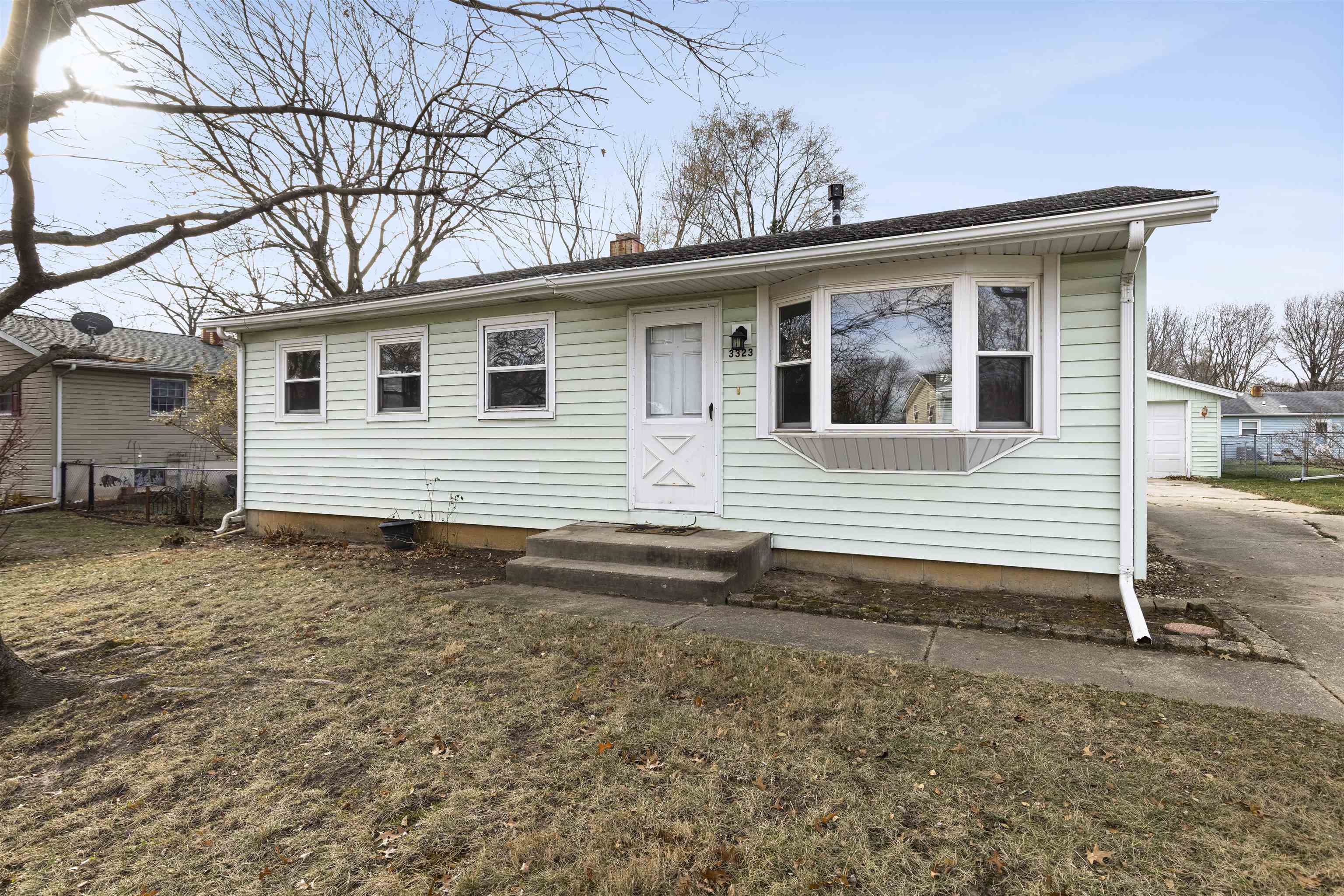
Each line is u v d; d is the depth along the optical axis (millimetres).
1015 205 6605
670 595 5605
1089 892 2027
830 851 2252
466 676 3900
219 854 2328
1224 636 4441
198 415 14750
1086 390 5332
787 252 5637
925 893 2043
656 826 2408
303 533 9508
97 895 2127
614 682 3762
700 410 7016
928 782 2666
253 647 4516
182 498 11477
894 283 5672
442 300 7793
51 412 14953
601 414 7438
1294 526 9625
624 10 4840
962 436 5441
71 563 7785
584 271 7242
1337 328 42219
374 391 8828
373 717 3373
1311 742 2957
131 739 3211
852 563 6273
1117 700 3438
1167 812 2436
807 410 6289
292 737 3186
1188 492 14898
